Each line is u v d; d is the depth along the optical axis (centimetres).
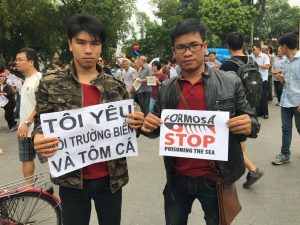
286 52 620
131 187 548
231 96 268
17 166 679
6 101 988
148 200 499
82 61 264
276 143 797
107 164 276
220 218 275
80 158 269
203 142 268
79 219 279
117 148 277
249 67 488
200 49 264
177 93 276
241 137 279
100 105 271
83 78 273
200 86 272
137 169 636
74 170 268
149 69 1089
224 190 274
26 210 357
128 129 279
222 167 269
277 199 496
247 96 483
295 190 527
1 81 1017
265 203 483
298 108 598
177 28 264
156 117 276
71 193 275
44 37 3250
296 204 480
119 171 281
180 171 279
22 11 2806
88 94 271
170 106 279
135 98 1083
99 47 266
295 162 657
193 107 272
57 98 265
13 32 2972
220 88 268
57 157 265
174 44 269
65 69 275
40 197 359
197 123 268
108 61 3159
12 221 353
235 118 258
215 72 274
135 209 472
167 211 290
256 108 492
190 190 279
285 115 638
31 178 374
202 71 272
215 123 265
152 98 1061
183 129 272
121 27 3738
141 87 1073
